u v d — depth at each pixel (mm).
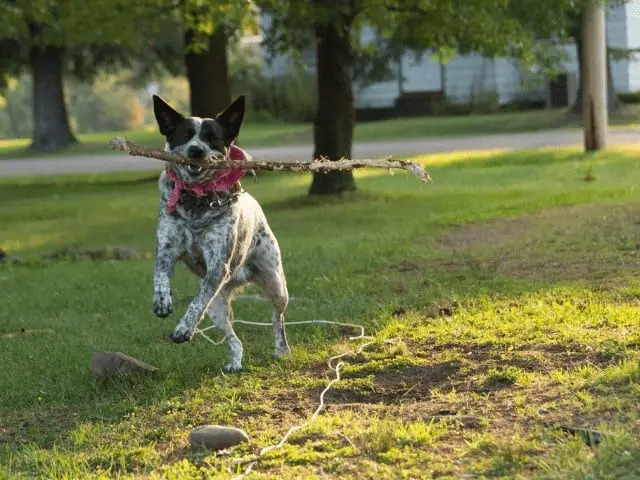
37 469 5715
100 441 6137
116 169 35281
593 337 7391
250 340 8961
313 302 10531
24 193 27453
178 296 11398
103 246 17062
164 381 7375
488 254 12641
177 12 26734
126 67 53406
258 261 7828
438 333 8227
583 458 4926
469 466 5047
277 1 21797
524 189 21719
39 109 50250
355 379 7152
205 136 7062
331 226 17609
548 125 43750
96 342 9094
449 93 56219
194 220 7031
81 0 21453
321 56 22047
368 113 56375
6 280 13625
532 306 8844
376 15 20516
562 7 23188
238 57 61531
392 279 11547
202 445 5812
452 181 24797
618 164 25188
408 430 5715
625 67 54031
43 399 7320
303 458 5438
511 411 5953
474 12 20516
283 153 36094
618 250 11797
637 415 5508
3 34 23844
